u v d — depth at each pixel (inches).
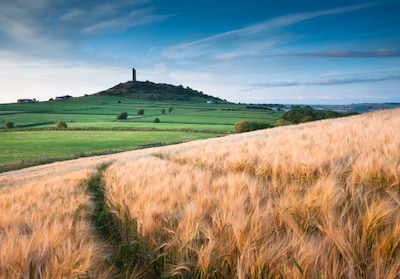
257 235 81.9
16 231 112.8
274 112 7303.2
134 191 174.6
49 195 255.8
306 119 3993.6
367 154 167.9
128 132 3725.4
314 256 66.4
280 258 71.4
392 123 360.2
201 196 130.2
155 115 6476.4
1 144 2785.4
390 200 85.9
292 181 147.3
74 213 162.7
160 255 96.7
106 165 824.9
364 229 72.9
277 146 290.8
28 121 5137.8
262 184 141.3
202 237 94.7
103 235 149.5
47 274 80.0
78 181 377.4
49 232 108.6
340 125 484.7
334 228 72.7
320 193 100.7
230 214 97.2
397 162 129.5
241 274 70.7
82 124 4729.3
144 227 113.4
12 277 80.4
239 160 242.4
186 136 3292.3
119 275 96.5
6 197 253.4
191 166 267.7
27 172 1322.6
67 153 2342.5
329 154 191.8
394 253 65.1
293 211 94.0
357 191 101.2
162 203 134.3
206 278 80.7
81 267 82.9
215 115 6417.3
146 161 435.2
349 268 61.5
